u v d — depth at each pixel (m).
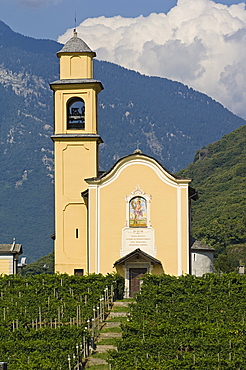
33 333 55.41
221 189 196.75
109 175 78.88
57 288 70.75
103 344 56.91
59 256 82.12
